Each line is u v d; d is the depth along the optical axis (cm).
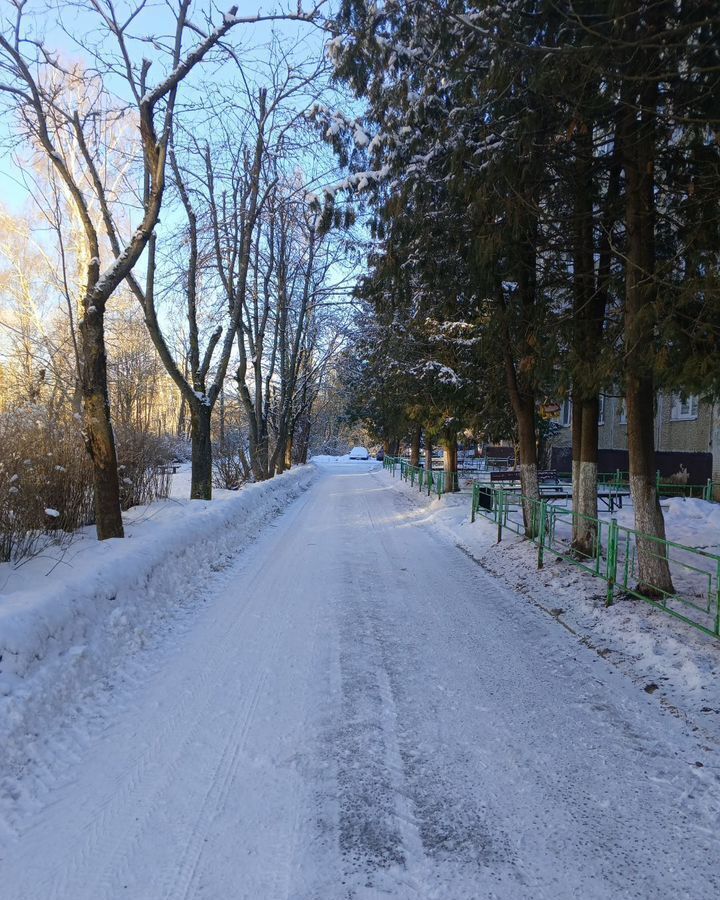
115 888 274
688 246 585
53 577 586
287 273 2317
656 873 283
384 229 854
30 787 350
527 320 858
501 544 1055
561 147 678
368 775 362
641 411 668
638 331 588
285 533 1289
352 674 510
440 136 729
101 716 438
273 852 297
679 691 464
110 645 534
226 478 1770
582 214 727
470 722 427
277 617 670
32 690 411
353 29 709
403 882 278
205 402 1309
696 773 364
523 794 344
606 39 462
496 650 569
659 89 592
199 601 737
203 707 451
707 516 1303
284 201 1364
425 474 2152
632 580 725
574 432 958
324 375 2917
